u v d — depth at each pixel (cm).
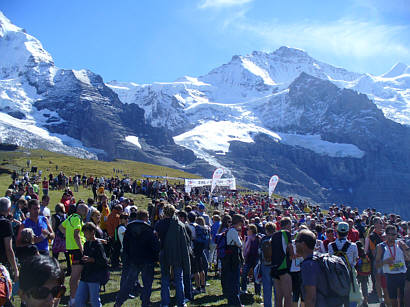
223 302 1750
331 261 1090
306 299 1075
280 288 1491
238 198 8812
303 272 1089
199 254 1945
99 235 1472
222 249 1728
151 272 1482
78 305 1331
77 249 1538
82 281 1358
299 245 1126
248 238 1975
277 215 3083
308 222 3350
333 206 4462
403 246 1582
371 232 2023
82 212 1586
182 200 5109
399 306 1562
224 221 1862
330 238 1834
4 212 1298
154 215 2498
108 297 1780
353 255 1427
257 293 2002
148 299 1466
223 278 1755
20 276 696
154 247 1477
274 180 6569
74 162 16762
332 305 1070
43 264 689
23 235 1337
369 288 2373
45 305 688
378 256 1595
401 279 1553
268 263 1575
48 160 16000
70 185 8512
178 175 18000
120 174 14612
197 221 2012
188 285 1697
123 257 1535
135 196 7088
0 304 938
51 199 5841
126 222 2133
